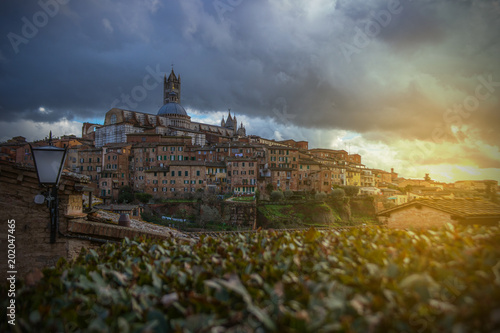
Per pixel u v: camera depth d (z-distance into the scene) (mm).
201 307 4406
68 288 5730
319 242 7379
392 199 100062
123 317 4566
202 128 196125
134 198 104312
